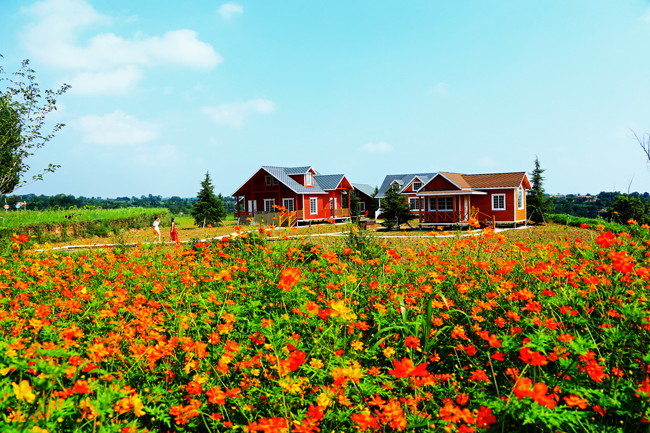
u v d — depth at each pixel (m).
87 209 34.38
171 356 2.89
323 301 4.02
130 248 9.13
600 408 2.12
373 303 4.11
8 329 3.17
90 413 1.98
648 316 2.50
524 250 5.28
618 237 4.99
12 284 5.07
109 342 2.86
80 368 2.14
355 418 1.79
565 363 2.38
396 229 26.88
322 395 1.98
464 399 2.23
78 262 6.93
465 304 4.05
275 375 2.59
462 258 5.57
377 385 2.48
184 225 36.69
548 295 3.47
